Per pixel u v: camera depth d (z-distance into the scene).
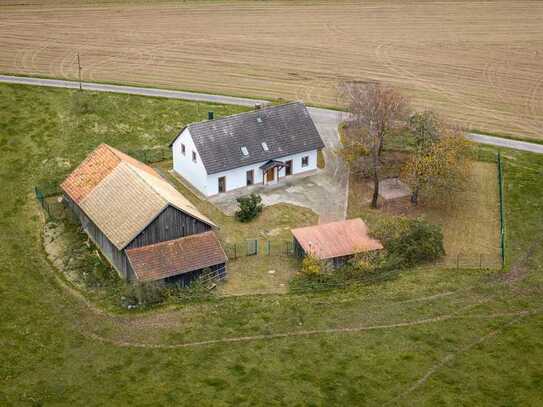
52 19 136.88
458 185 80.12
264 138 84.62
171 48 126.56
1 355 57.34
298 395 52.97
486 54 128.75
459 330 59.66
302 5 149.75
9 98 102.06
